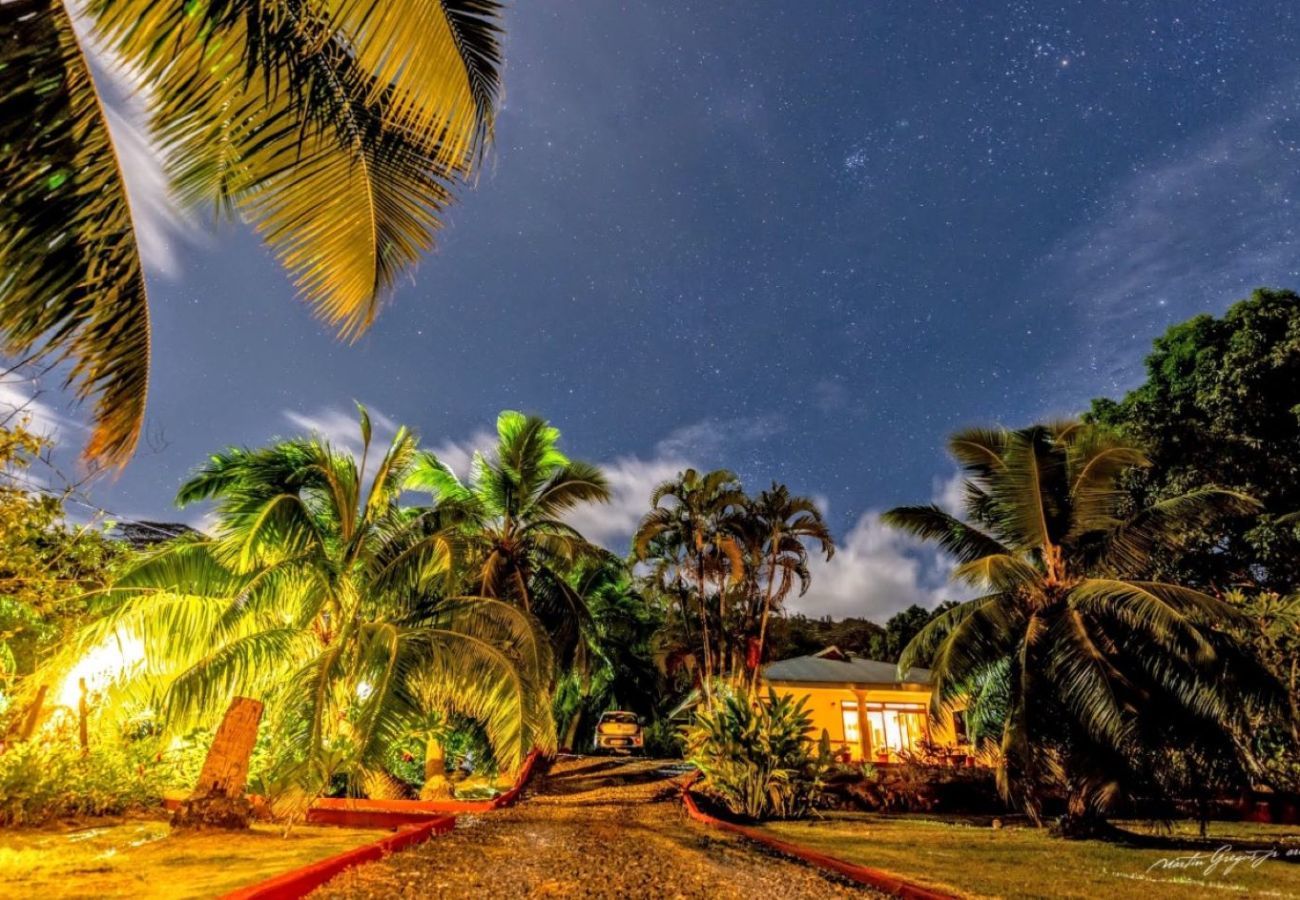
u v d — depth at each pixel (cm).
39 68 435
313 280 553
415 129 505
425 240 589
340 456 1339
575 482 2092
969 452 1345
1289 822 1471
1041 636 1184
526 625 1345
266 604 1090
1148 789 1081
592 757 2811
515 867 708
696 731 1531
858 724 2564
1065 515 1270
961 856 880
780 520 2711
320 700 1037
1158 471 2275
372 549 1380
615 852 820
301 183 546
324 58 518
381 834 945
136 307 507
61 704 1023
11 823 871
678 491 2786
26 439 773
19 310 450
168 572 1115
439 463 2072
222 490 1291
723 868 728
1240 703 1026
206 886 554
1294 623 1386
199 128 482
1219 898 638
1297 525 1933
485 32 514
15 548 852
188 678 966
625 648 3173
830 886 651
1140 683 1103
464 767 2045
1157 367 2453
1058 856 902
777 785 1399
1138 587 1111
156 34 436
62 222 456
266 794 1025
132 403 515
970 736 1355
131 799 1063
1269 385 2148
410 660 1157
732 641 2800
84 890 537
